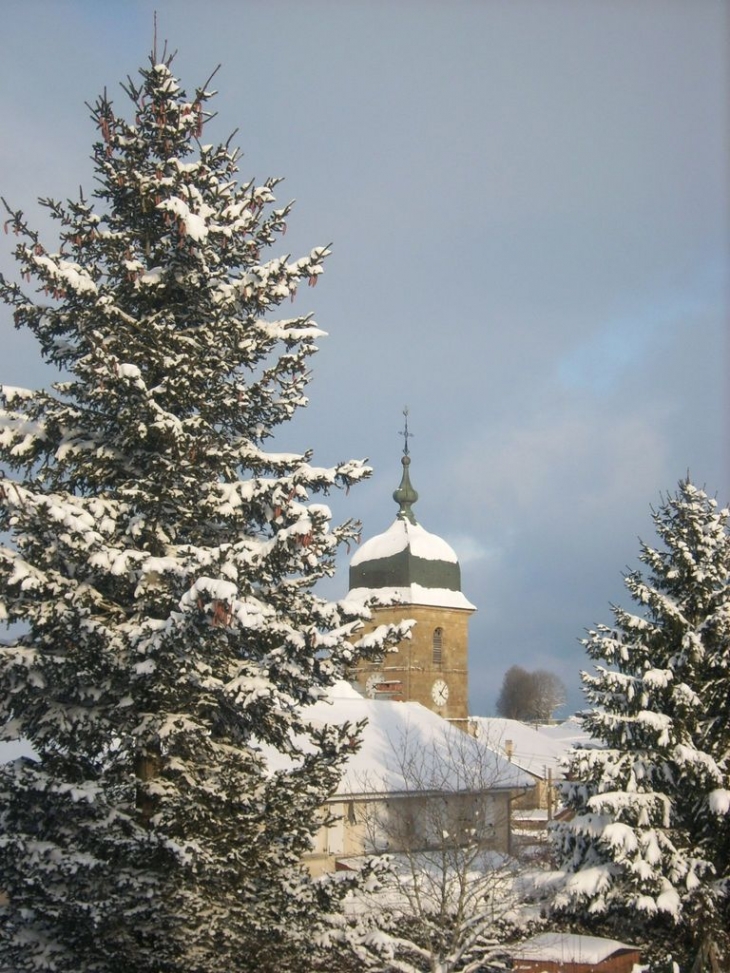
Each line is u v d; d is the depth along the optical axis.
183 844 14.98
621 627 29.36
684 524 29.88
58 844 15.64
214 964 15.70
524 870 27.69
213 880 15.84
